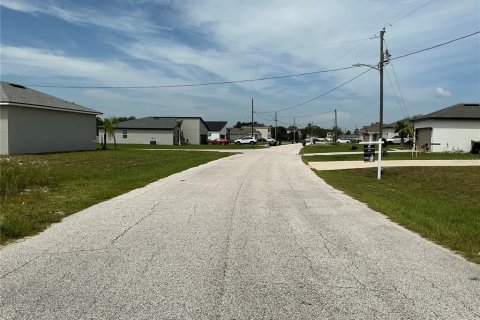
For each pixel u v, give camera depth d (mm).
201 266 5203
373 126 98188
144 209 9125
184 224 7629
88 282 4602
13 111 28062
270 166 22266
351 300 4191
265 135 134250
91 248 5969
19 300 4102
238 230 7207
